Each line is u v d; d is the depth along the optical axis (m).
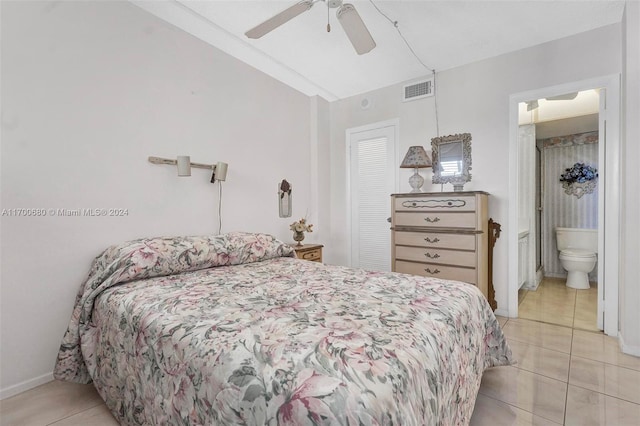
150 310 1.31
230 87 2.96
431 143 3.24
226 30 2.60
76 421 1.53
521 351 2.22
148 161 2.33
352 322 1.11
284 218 3.56
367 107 3.85
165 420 1.07
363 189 3.90
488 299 2.94
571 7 2.28
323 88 3.76
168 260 1.90
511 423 1.48
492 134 2.99
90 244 2.03
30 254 1.80
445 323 1.19
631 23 2.11
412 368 0.87
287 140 3.62
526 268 3.79
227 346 0.96
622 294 2.31
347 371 0.80
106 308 1.53
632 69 2.11
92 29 2.05
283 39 2.72
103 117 2.10
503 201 2.94
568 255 3.87
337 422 0.68
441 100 3.28
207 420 0.90
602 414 1.53
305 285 1.64
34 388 1.81
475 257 2.67
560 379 1.85
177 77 2.53
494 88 2.98
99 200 2.07
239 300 1.39
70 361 1.67
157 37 2.40
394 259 3.12
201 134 2.70
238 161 3.03
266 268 2.12
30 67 1.79
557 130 4.15
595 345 2.30
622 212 2.32
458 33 2.61
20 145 1.76
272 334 1.01
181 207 2.55
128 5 2.23
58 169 1.90
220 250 2.19
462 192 2.72
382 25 2.50
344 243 4.09
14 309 1.75
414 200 3.00
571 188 4.28
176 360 1.05
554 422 1.48
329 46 2.83
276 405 0.76
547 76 2.73
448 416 1.04
